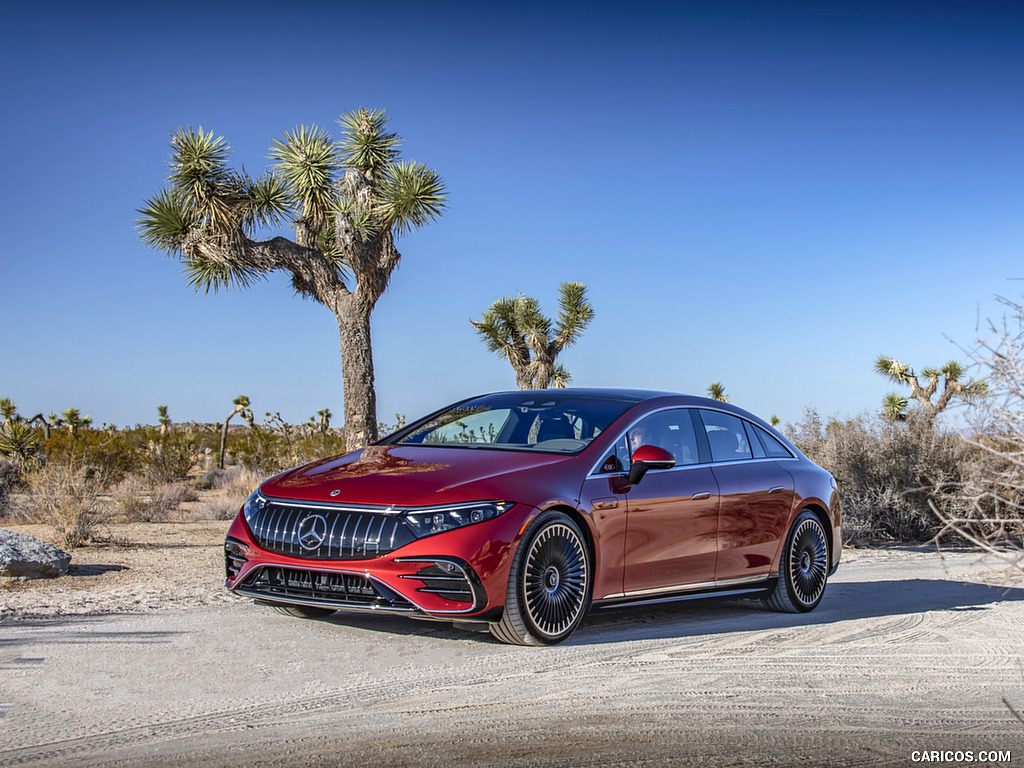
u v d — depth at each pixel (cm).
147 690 406
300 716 371
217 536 1204
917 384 1823
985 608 694
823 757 333
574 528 507
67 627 541
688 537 577
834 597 760
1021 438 403
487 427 604
